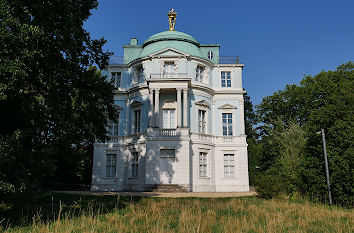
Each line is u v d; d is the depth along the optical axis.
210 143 31.11
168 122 30.25
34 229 9.69
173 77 30.31
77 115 16.56
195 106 30.97
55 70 13.35
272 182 20.58
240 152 31.80
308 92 41.41
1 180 10.48
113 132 32.31
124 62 34.59
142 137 29.69
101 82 17.19
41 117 12.97
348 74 39.34
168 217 11.82
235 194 25.31
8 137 11.34
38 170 13.42
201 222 10.12
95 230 9.48
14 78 9.88
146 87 30.62
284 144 25.58
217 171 31.39
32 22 11.88
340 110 19.00
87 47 17.12
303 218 12.59
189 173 27.58
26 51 10.32
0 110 11.84
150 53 31.72
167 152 28.34
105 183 30.88
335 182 17.77
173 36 32.72
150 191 26.77
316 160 19.27
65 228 9.22
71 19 13.21
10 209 14.20
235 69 33.94
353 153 17.00
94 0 16.81
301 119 43.06
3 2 10.32
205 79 32.78
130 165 30.30
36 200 16.86
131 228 9.83
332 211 14.68
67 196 19.12
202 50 35.50
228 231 9.20
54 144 16.27
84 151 36.12
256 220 11.39
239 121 32.69
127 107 32.62
